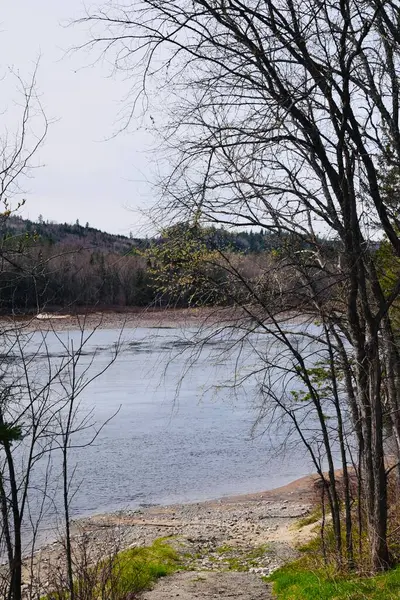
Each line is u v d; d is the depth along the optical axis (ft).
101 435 92.43
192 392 121.90
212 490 72.64
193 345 29.04
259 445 89.04
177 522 62.03
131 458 81.92
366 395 31.65
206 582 41.04
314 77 28.76
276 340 32.30
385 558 30.53
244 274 29.07
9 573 21.13
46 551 48.75
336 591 28.60
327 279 30.81
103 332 198.18
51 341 161.17
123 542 53.72
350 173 30.01
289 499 69.41
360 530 33.09
